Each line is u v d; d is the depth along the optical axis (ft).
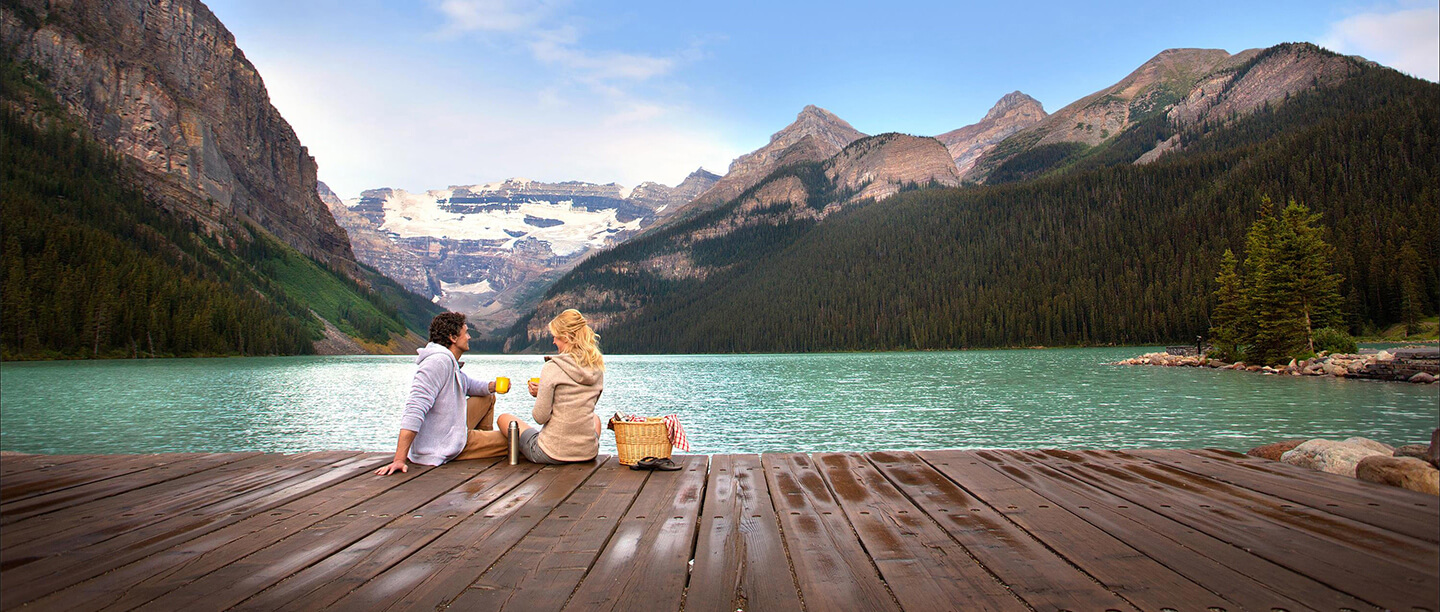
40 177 529.04
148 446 72.90
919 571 12.85
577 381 23.94
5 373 233.96
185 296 438.81
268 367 302.25
